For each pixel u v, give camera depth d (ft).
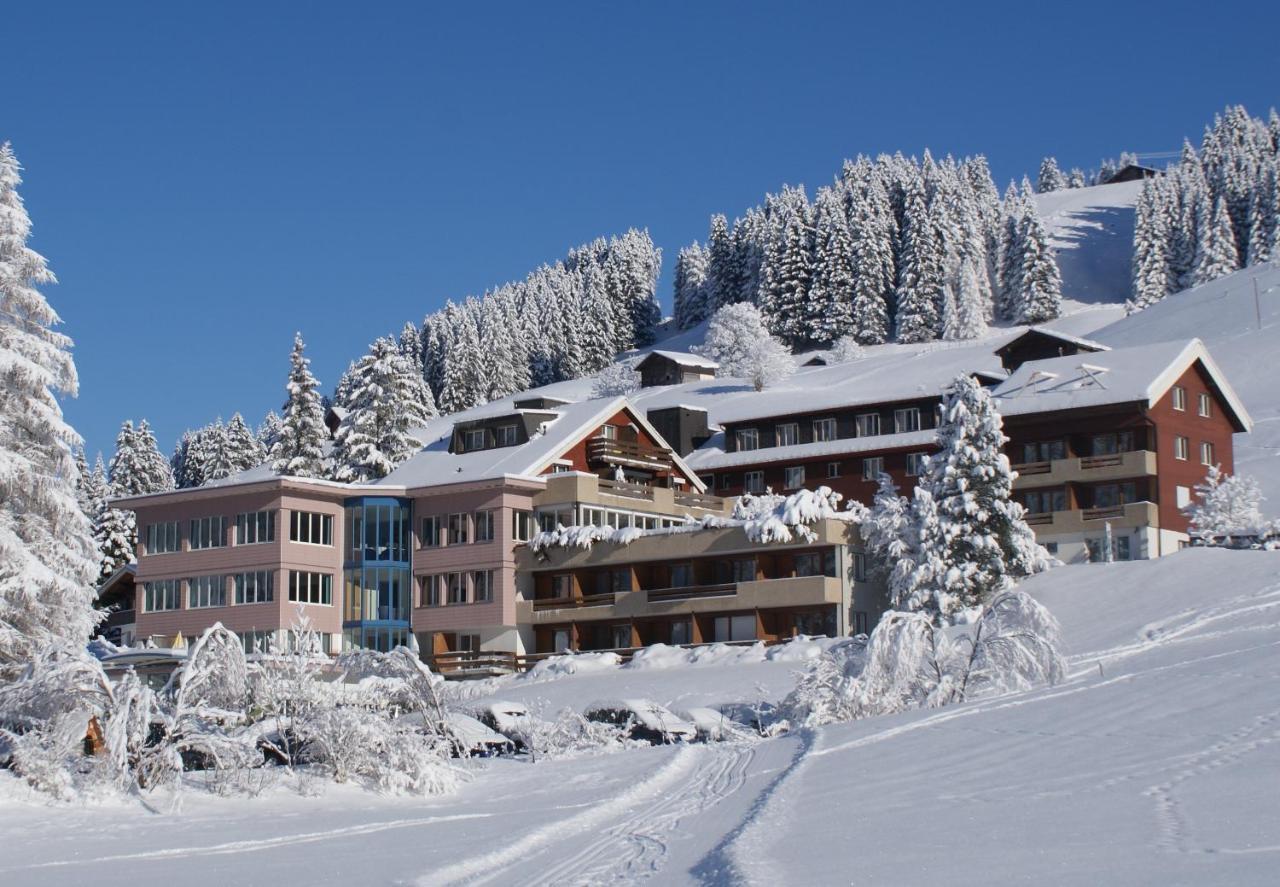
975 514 193.36
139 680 102.22
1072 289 640.58
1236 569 167.84
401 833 83.20
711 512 265.75
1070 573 185.16
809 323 551.59
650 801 89.04
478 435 269.03
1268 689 95.09
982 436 196.13
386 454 309.01
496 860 69.26
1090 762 79.46
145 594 245.86
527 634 238.27
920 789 77.46
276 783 104.47
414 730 112.06
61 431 142.72
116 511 341.00
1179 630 143.13
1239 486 215.10
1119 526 228.84
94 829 87.66
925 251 538.06
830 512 213.87
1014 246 567.18
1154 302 538.06
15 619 139.44
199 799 99.91
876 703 128.57
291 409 321.93
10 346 141.90
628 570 233.76
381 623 238.68
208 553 238.68
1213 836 54.60
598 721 142.20
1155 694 101.86
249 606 232.32
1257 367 344.08
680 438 325.42
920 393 283.79
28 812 92.79
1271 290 411.54
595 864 64.69
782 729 132.16
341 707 108.06
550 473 244.63
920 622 127.44
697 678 178.81
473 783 112.37
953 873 52.34
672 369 467.52
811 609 215.31
